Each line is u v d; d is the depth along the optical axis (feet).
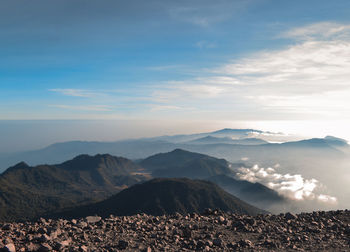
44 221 61.82
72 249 42.50
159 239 50.21
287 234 53.52
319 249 44.86
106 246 45.73
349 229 54.44
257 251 44.09
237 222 60.90
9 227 54.75
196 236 52.44
